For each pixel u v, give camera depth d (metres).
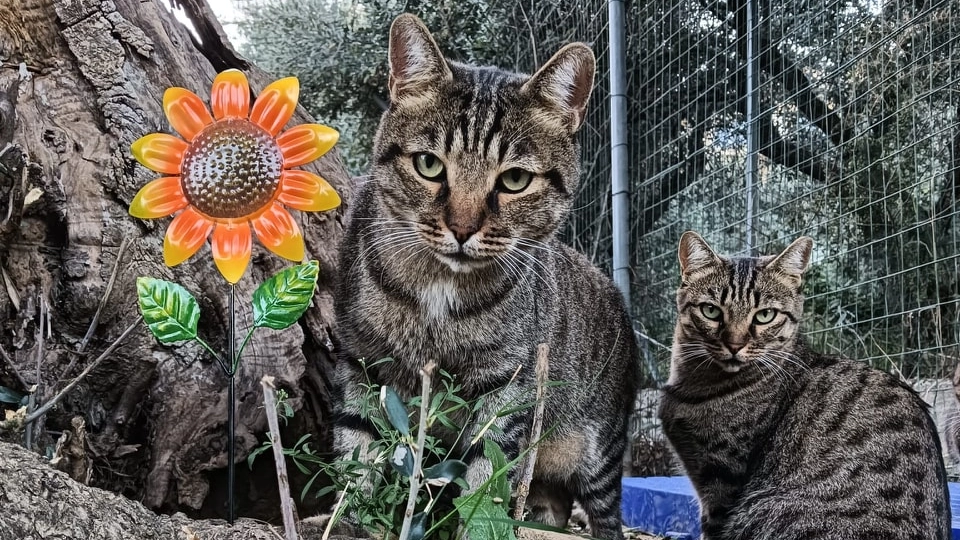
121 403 0.39
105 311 0.38
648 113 0.87
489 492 0.26
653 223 0.87
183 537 0.25
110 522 0.24
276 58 1.46
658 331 0.86
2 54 0.39
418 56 0.39
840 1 0.79
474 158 0.38
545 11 1.03
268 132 0.27
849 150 0.82
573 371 0.49
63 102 0.40
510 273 0.39
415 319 0.38
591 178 0.94
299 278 0.27
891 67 0.80
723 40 0.80
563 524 0.55
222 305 0.41
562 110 0.41
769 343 0.60
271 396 0.22
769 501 0.55
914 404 0.55
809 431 0.56
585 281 0.53
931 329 0.82
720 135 0.81
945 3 0.73
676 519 0.66
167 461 0.40
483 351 0.39
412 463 0.24
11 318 0.37
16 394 0.32
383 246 0.38
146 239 0.40
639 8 0.88
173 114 0.27
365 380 0.38
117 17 0.42
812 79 0.80
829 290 0.88
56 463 0.28
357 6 1.47
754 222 0.80
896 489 0.51
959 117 0.78
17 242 0.37
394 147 0.40
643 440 0.85
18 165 0.35
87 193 0.39
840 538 0.51
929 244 0.81
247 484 0.45
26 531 0.22
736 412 0.59
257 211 0.27
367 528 0.30
